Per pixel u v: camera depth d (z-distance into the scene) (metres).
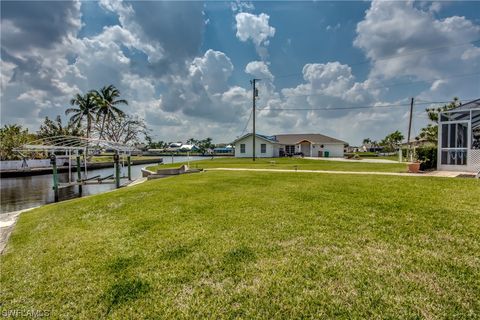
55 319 2.96
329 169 17.70
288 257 4.00
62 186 16.67
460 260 3.68
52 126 40.28
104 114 45.19
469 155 13.59
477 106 13.25
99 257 4.37
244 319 2.77
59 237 5.55
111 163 39.12
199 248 4.48
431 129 27.03
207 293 3.24
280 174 14.01
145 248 4.61
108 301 3.21
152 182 13.56
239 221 5.77
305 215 5.95
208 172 16.78
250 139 42.75
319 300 2.99
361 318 2.68
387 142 69.81
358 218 5.58
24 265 4.36
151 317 2.89
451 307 2.77
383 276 3.38
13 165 27.80
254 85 31.50
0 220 8.48
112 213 7.21
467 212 5.67
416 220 5.30
